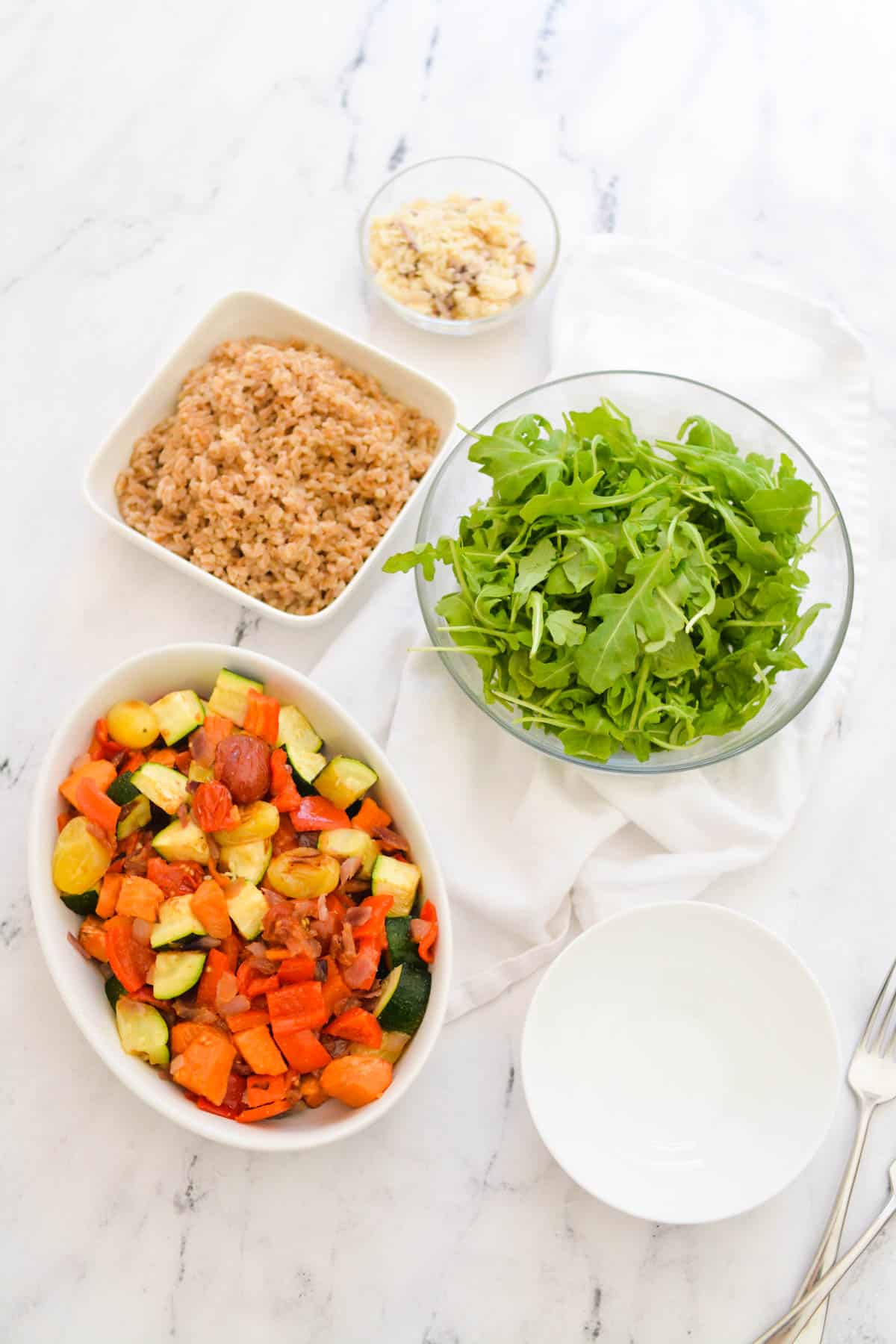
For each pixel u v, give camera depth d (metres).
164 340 1.10
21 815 1.02
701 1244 0.98
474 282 1.07
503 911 1.00
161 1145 0.99
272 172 1.12
